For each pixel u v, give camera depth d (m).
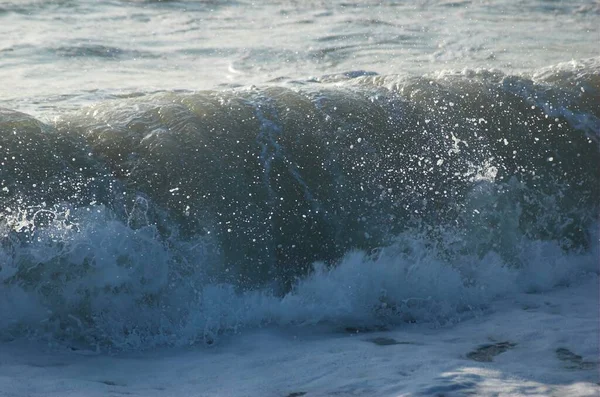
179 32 43.75
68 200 20.27
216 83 33.22
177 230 20.64
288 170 22.77
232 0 52.66
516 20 50.22
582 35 46.69
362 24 47.28
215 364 17.09
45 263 18.94
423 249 22.39
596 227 24.78
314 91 25.89
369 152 23.84
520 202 24.23
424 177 23.80
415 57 39.62
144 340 18.58
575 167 25.44
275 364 16.94
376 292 21.05
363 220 22.55
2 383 15.20
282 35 43.97
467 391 14.75
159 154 21.97
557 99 27.14
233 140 23.00
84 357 17.50
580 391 14.70
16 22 42.69
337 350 17.75
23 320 18.39
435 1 55.22
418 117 25.38
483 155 24.88
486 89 26.98
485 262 22.72
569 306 20.69
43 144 21.48
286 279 21.17
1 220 19.41
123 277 19.38
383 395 14.79
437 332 19.25
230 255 20.88
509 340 18.20
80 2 48.75
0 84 30.53
